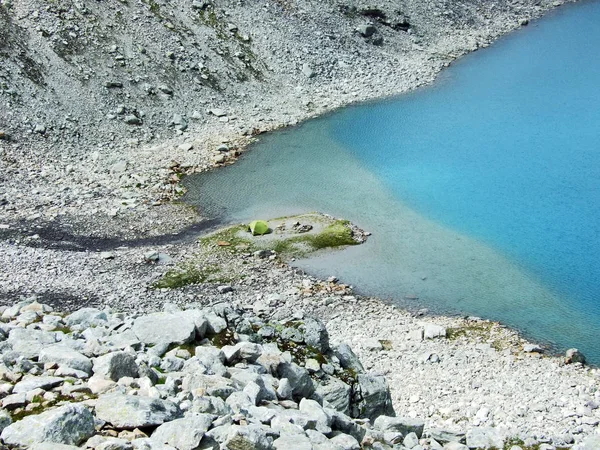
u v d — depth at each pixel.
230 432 12.78
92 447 12.04
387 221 48.00
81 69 63.16
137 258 42.00
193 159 57.59
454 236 45.88
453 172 55.12
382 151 59.25
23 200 48.28
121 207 49.28
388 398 22.05
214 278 40.31
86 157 56.44
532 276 41.16
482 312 37.66
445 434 23.66
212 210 49.94
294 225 47.03
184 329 19.41
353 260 43.00
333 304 38.06
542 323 36.53
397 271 41.78
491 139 60.94
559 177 53.59
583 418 28.05
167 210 49.66
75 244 43.31
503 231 46.41
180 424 12.74
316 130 63.44
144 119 62.00
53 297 36.09
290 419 15.35
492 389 30.58
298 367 19.06
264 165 56.91
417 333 35.19
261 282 40.16
